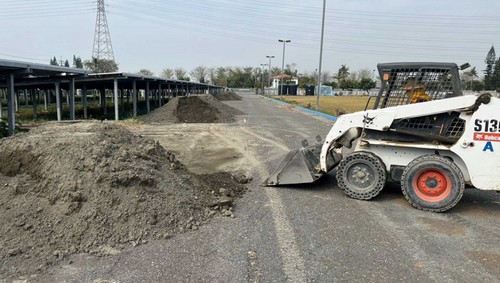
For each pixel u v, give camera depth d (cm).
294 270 381
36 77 1672
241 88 10175
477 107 548
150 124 1781
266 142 1248
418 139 596
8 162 541
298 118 2181
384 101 658
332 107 3372
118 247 423
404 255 420
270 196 634
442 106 567
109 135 623
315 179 673
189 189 573
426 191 575
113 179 494
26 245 403
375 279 367
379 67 656
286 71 10081
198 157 986
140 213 472
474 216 552
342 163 629
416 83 631
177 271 374
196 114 2008
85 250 410
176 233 465
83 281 353
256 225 501
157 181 538
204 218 515
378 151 625
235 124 1811
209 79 10031
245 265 390
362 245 445
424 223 520
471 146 555
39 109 3022
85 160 518
